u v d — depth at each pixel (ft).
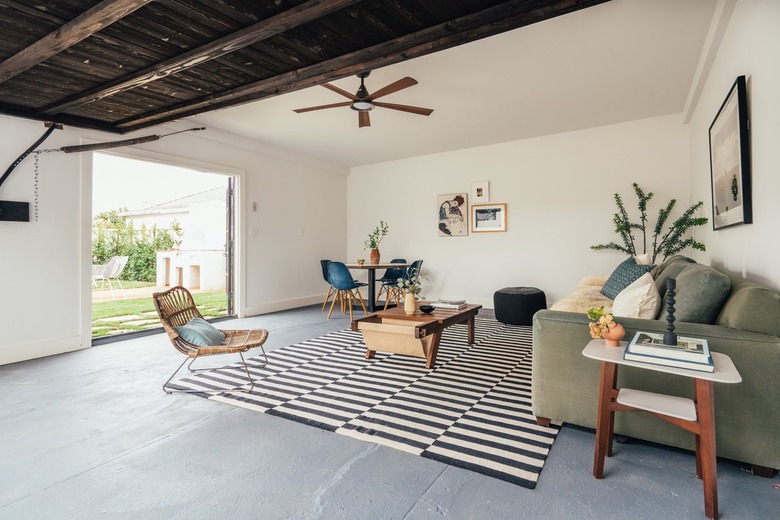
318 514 4.53
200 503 4.74
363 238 24.18
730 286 5.86
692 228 15.43
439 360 10.81
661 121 16.30
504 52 10.43
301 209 21.30
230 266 18.21
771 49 6.20
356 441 6.29
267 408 7.60
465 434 6.50
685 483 5.12
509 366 10.24
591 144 17.65
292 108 14.28
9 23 6.97
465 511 4.57
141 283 31.99
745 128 7.37
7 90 9.98
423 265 22.03
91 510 4.63
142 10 6.77
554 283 18.62
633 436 5.96
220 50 7.78
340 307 20.86
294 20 6.75
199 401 7.98
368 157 22.27
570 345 6.38
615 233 17.34
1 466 5.59
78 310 12.33
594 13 8.73
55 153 11.94
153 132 14.48
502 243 19.77
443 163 21.31
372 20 7.38
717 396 5.32
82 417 7.23
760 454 5.16
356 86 12.50
